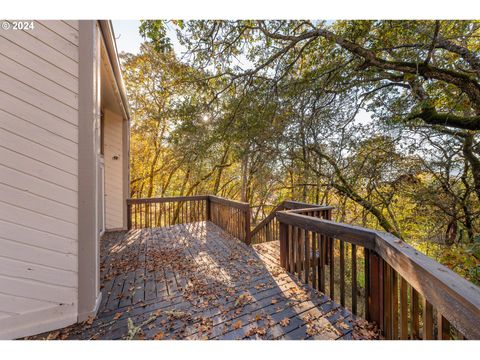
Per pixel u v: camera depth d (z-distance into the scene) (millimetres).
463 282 963
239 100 5031
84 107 1968
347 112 4867
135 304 2168
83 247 1941
